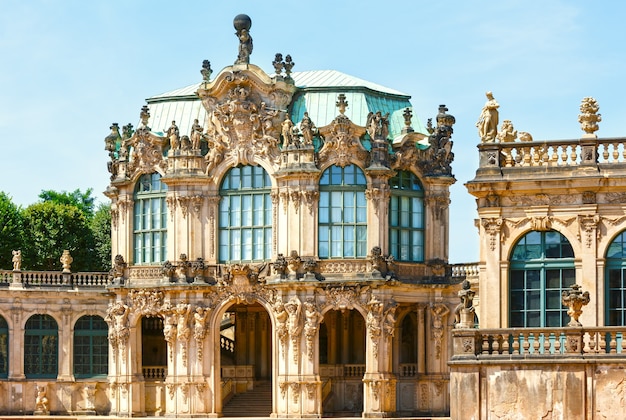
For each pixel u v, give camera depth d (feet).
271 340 379.96
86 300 384.06
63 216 472.44
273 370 353.10
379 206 351.46
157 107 381.60
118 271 370.73
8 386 377.50
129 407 364.99
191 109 376.48
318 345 350.64
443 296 360.48
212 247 360.89
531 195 241.96
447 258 365.20
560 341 231.71
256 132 358.64
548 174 241.14
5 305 378.53
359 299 348.59
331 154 353.10
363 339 369.71
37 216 471.21
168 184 362.12
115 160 375.86
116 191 375.86
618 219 237.45
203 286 357.00
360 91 367.04
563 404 224.94
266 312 379.55
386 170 351.25
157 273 366.02
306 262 349.82
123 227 373.61
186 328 357.82
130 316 367.04
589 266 238.07
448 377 360.07
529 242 243.19
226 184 362.74
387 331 349.20
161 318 385.09
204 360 357.41
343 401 365.20
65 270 388.16
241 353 379.96
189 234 360.48
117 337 368.07
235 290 356.79
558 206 240.73
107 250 482.69
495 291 242.58
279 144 358.43
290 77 367.45
